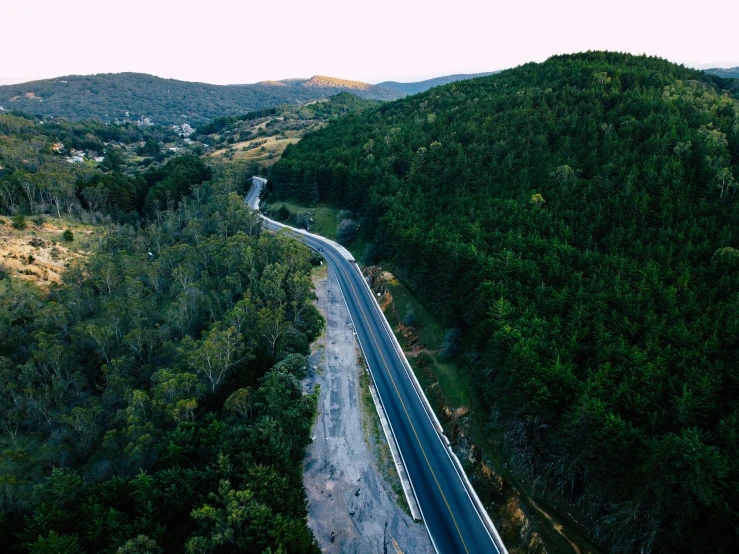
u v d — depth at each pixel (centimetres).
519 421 5522
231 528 4144
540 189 9881
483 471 5459
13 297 9712
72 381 7644
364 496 5347
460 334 7656
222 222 13088
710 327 5500
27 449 6494
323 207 15650
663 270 6744
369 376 7562
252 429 5394
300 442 5850
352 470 5703
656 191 8344
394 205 11362
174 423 5938
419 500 5291
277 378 6600
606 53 17750
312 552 4344
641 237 7494
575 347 5625
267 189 18825
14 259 10681
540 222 8781
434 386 7106
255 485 4609
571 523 4616
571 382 5019
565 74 15512
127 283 10294
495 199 10069
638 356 5153
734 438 4162
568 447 4831
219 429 5481
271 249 10700
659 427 4512
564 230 8300
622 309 6200
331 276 11281
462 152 12338
